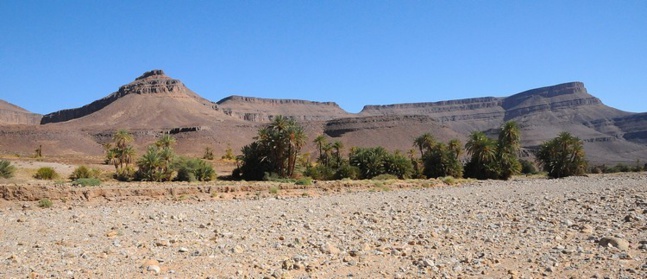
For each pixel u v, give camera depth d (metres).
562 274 10.27
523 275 10.21
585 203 21.88
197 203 30.97
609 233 14.30
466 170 82.25
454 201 26.61
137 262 11.16
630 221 16.28
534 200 25.00
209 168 68.56
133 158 74.94
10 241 13.99
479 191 36.94
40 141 189.38
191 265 11.04
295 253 12.57
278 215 20.89
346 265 11.30
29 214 22.20
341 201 28.94
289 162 72.81
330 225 17.45
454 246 13.32
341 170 71.00
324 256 12.18
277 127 72.94
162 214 21.22
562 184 45.12
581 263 11.06
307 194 41.28
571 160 83.81
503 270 10.70
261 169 72.88
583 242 13.38
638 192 26.69
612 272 10.18
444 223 17.66
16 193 33.19
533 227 15.94
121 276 9.92
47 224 17.73
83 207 29.56
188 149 197.75
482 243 13.78
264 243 13.85
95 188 36.59
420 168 80.50
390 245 13.58
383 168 73.50
